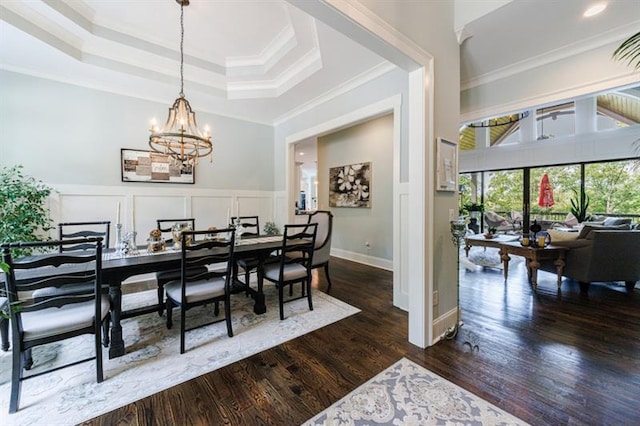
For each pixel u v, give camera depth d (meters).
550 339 2.33
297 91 3.77
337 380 1.83
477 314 2.87
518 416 1.50
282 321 2.71
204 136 2.91
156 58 3.40
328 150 6.02
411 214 2.28
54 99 3.37
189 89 3.74
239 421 1.49
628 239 3.39
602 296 3.39
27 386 1.77
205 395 1.69
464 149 8.27
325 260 3.74
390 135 4.70
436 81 2.30
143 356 2.11
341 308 3.02
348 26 1.72
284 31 3.01
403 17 2.00
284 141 5.02
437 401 1.62
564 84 2.88
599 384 1.76
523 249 3.85
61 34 2.80
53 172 3.39
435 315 2.33
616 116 6.02
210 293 2.32
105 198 3.73
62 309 1.87
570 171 6.62
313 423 1.48
